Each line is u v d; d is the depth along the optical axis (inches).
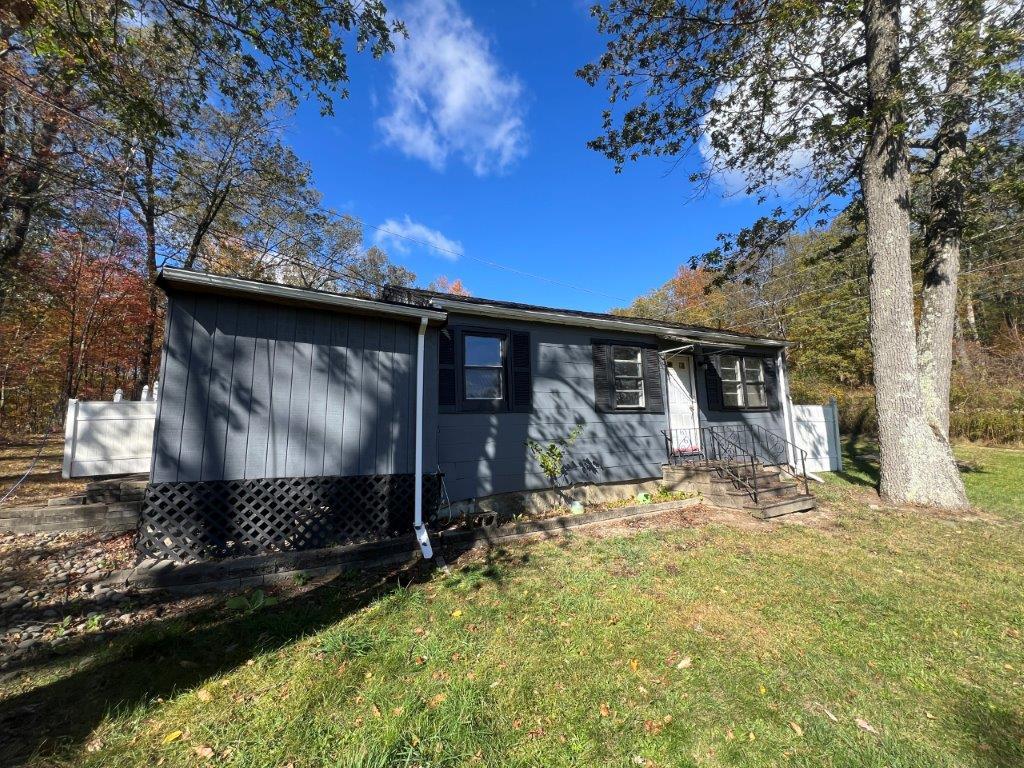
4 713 95.3
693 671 113.0
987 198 323.0
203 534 177.2
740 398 422.6
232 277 179.0
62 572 173.9
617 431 344.2
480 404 289.1
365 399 211.8
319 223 701.3
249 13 239.6
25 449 483.2
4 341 578.9
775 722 95.0
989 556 203.5
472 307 285.7
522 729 92.0
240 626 134.8
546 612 145.0
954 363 761.6
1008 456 502.9
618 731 91.8
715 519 266.8
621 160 397.7
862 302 882.1
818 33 318.7
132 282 575.5
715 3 320.2
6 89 283.4
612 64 354.6
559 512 277.6
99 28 204.1
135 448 292.4
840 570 184.7
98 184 370.9
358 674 110.0
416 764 82.4
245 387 187.9
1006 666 117.5
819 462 455.8
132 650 118.9
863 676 112.3
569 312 340.8
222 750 85.8
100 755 84.3
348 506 203.9
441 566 188.7
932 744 89.4
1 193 351.9
